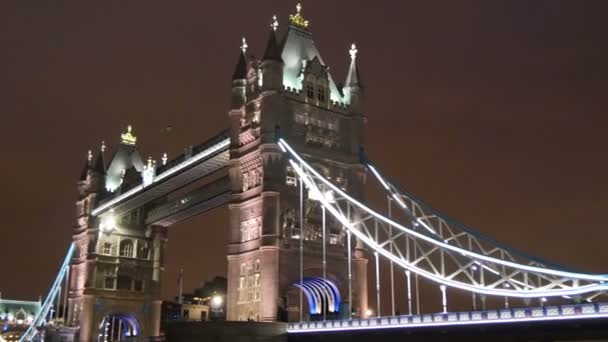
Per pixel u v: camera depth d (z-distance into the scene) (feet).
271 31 278.05
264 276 250.37
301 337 224.94
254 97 279.49
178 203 372.58
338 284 266.57
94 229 408.26
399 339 189.57
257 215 264.52
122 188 399.85
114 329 456.86
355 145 286.25
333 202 261.44
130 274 411.54
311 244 264.31
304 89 280.10
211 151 304.91
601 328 144.05
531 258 196.65
